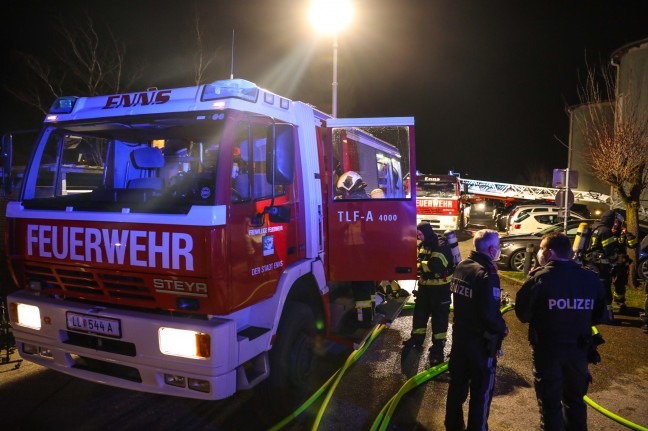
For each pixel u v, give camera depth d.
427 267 5.05
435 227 17.20
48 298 3.59
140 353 3.18
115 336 3.24
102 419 3.91
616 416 4.07
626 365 5.36
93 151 4.30
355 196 4.83
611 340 6.21
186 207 3.06
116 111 3.60
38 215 3.51
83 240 3.33
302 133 4.28
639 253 9.63
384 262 4.69
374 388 4.63
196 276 3.00
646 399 4.53
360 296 4.99
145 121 3.52
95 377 3.45
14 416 3.92
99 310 3.32
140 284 3.20
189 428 3.81
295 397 4.06
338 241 4.70
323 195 4.66
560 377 3.28
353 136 5.16
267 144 3.36
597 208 20.78
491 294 3.36
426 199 17.27
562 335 3.24
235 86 3.33
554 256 3.37
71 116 3.74
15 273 3.71
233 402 4.25
